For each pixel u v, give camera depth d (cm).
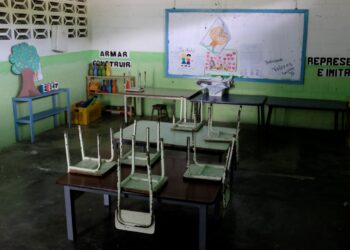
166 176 304
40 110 637
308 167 489
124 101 718
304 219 359
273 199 400
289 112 686
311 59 657
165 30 720
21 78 585
